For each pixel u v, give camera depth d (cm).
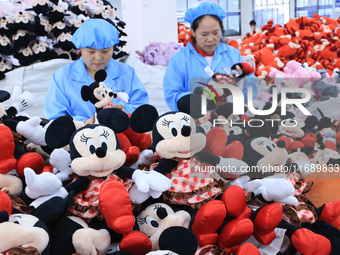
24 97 136
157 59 329
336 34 378
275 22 779
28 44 285
